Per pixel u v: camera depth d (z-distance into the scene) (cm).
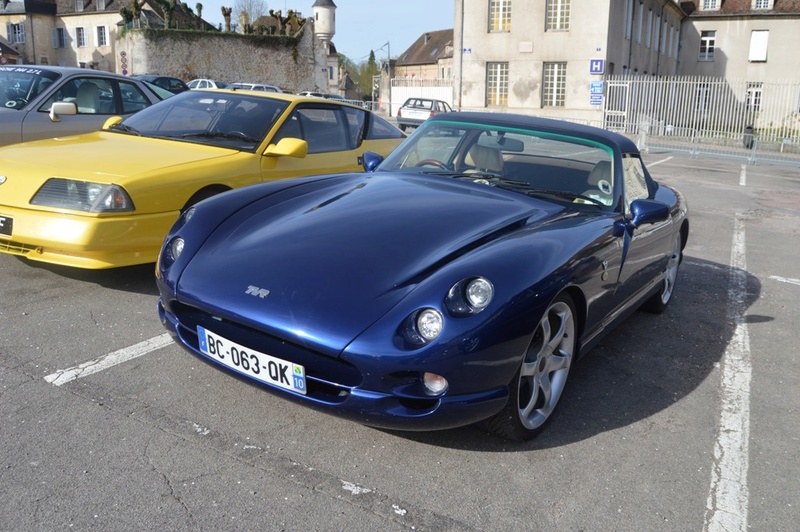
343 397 257
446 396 249
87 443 270
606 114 2841
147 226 432
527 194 356
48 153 475
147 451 266
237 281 274
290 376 260
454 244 285
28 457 257
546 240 291
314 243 289
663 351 417
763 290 575
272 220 318
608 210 360
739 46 4409
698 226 870
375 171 403
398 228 298
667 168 1677
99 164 448
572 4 3014
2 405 295
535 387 290
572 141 384
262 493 244
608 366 387
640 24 3531
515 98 3200
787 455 298
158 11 5378
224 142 523
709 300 537
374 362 242
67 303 427
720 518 248
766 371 395
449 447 284
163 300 301
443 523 235
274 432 287
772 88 2614
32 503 230
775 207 1084
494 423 278
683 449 297
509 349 254
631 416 326
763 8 4353
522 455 282
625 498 257
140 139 525
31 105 666
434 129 416
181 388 322
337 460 269
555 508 248
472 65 3253
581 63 3034
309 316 253
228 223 317
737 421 328
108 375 331
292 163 545
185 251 303
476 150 394
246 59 4616
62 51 6425
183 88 2378
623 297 372
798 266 673
